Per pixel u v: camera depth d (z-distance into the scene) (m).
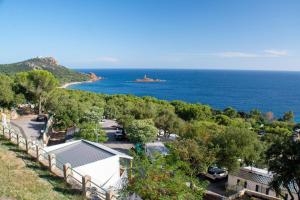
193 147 28.83
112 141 46.06
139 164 13.99
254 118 102.12
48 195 12.55
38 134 38.47
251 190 31.59
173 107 78.94
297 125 77.94
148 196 12.29
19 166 15.73
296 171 22.78
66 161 17.20
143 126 41.06
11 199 11.41
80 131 40.03
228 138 33.28
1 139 21.03
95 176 17.19
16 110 57.25
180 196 12.44
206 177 36.56
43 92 58.50
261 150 34.47
